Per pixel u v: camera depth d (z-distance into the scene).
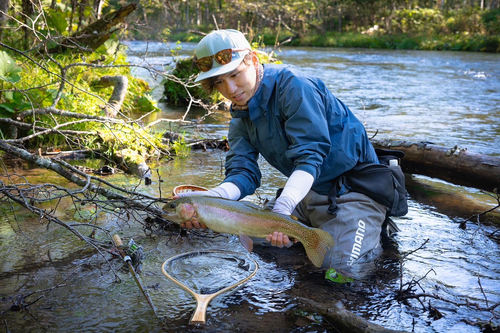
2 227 3.55
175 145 5.95
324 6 46.03
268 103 2.95
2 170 4.89
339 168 3.13
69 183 4.57
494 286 2.76
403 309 2.50
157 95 11.18
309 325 2.35
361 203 3.20
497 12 37.53
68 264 2.98
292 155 2.77
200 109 9.46
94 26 8.41
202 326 2.32
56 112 4.93
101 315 2.40
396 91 11.89
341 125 3.11
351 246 3.08
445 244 3.38
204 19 54.94
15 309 2.43
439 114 8.73
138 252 3.06
